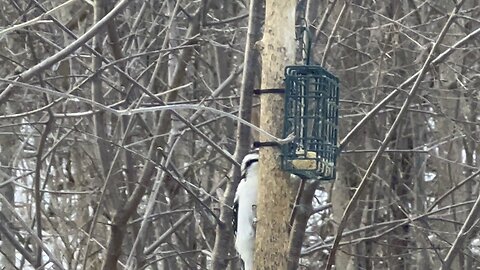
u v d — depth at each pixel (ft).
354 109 35.09
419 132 39.86
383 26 31.91
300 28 21.29
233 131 34.35
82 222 34.40
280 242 19.02
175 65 30.50
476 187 39.81
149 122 32.89
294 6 19.26
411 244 41.27
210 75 38.22
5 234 25.71
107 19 20.70
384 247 39.91
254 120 28.91
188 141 35.50
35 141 35.86
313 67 19.53
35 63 28.58
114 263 27.73
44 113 29.84
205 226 36.27
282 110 19.06
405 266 41.45
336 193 39.22
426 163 40.45
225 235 26.40
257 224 19.24
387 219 40.68
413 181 40.63
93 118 30.04
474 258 34.22
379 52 36.17
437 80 33.55
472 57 39.14
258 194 19.34
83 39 20.40
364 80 36.11
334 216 39.34
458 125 35.35
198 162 33.63
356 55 37.96
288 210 19.12
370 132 39.73
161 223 34.83
